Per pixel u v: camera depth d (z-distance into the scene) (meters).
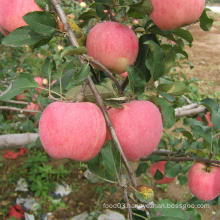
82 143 0.35
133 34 0.46
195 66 3.07
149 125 0.40
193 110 0.86
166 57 0.43
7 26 0.49
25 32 0.45
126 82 0.48
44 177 1.35
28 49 1.41
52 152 0.36
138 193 0.33
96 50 0.45
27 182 1.31
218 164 0.64
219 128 0.64
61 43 0.92
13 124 1.26
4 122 1.22
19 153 1.41
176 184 1.43
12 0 0.48
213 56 3.43
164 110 0.43
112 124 0.38
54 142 0.35
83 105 0.36
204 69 3.00
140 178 1.42
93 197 1.29
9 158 1.43
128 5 0.43
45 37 0.45
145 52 0.48
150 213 0.31
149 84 0.44
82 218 1.18
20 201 1.22
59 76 0.41
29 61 0.96
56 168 1.40
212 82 2.68
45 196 1.24
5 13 0.48
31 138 0.80
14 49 1.29
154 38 0.49
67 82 0.54
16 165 1.40
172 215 0.31
